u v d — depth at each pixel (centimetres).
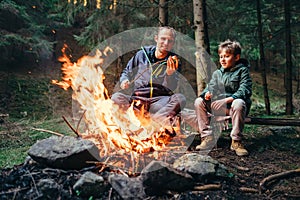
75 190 232
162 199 238
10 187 238
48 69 976
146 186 240
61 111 779
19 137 466
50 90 870
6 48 858
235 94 339
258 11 684
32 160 263
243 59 364
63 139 264
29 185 238
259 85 1169
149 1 654
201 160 271
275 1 709
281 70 1112
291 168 306
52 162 247
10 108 748
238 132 335
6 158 358
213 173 261
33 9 866
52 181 236
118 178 241
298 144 372
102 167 254
